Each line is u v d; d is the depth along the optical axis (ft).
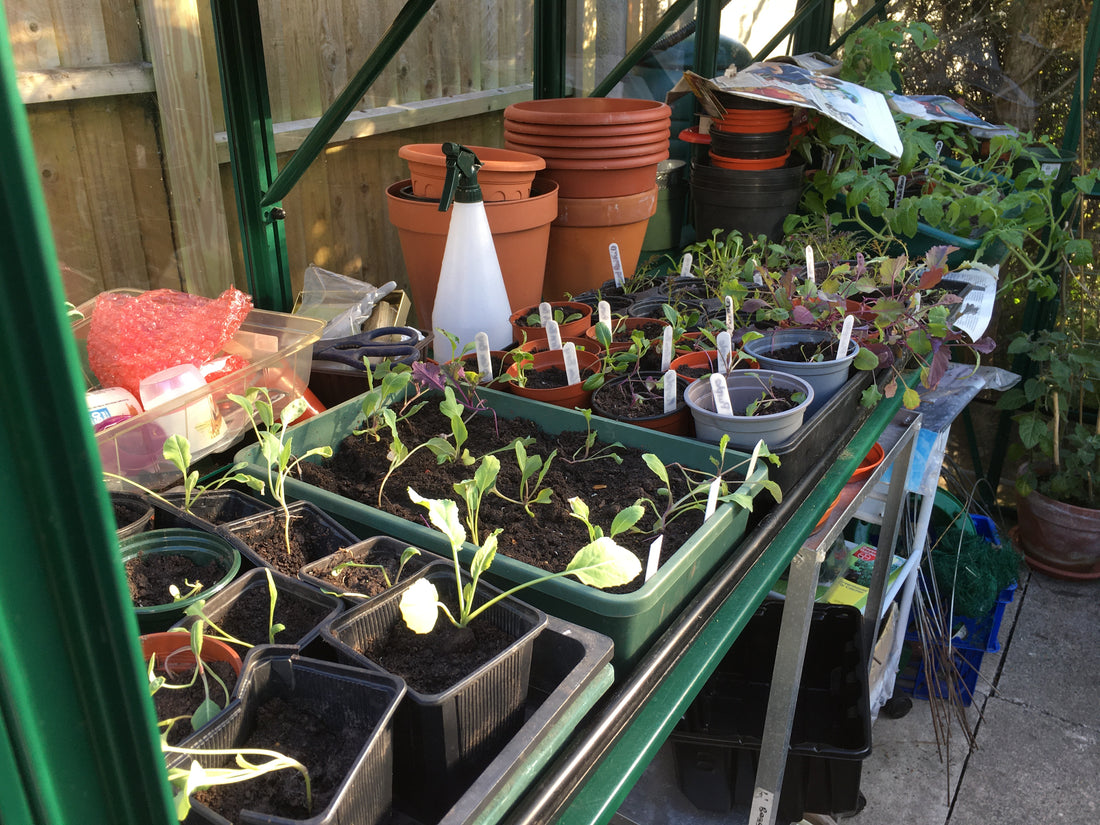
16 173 0.76
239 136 4.00
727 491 2.92
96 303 3.43
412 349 3.80
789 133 6.21
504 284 4.60
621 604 2.23
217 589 2.21
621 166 4.95
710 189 6.17
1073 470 8.80
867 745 4.33
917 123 6.82
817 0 7.93
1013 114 9.14
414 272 4.69
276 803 1.70
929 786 6.46
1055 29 8.61
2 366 0.80
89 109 4.91
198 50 5.33
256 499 2.75
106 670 0.94
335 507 2.76
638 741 2.23
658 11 8.36
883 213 6.22
